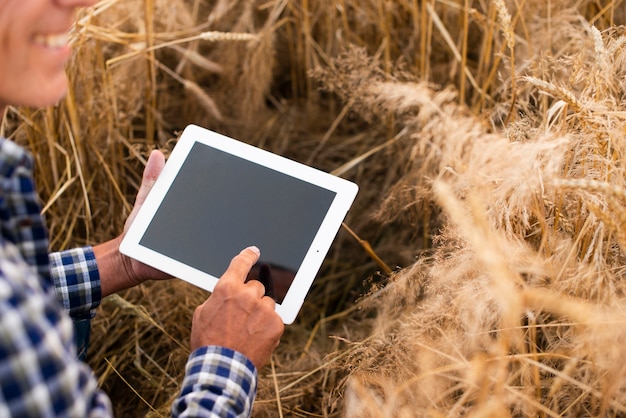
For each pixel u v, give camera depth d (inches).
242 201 50.4
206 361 40.3
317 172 50.9
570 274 47.2
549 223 51.4
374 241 79.6
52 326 28.2
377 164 83.3
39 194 73.7
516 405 46.8
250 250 46.1
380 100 69.8
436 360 47.9
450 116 60.0
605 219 36.4
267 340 42.3
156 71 87.7
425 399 45.4
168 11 80.9
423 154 66.9
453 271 48.6
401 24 84.8
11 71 36.3
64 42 38.4
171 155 52.1
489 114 63.8
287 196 50.5
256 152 51.9
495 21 71.8
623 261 48.8
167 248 49.3
